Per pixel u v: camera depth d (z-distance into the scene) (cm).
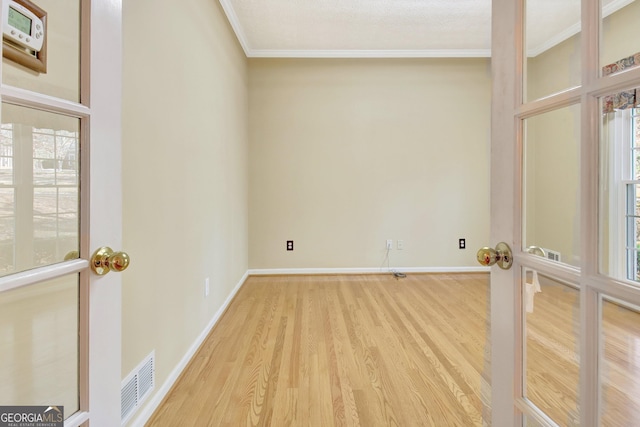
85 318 72
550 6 71
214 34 243
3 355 69
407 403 150
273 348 205
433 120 387
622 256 56
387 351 200
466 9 292
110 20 79
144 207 141
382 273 389
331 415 142
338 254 389
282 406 149
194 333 199
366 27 320
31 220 71
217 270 250
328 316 259
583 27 59
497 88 83
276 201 385
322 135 384
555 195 69
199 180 210
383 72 383
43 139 72
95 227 74
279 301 295
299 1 277
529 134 76
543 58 73
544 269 69
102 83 76
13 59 64
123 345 124
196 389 162
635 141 56
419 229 391
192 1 197
